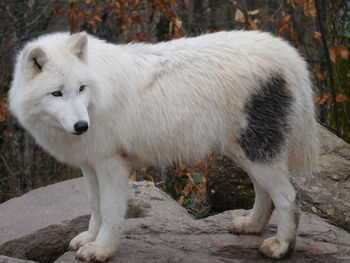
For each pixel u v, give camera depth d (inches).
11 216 235.5
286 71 185.8
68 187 261.1
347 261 190.9
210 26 447.2
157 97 182.9
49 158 413.7
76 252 192.4
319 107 358.6
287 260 190.7
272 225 215.2
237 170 272.8
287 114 185.0
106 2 385.7
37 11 449.1
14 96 179.6
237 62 184.9
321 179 248.4
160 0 363.3
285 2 376.2
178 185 340.5
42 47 171.0
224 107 183.5
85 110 168.7
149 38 391.9
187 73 185.0
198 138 184.9
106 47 185.6
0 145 416.5
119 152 184.1
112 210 183.6
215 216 227.6
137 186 264.8
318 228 214.4
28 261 176.1
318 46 374.6
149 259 188.7
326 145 263.1
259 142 183.9
